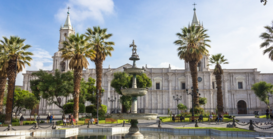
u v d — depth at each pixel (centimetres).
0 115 3603
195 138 1830
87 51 3734
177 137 1909
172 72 6575
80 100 4653
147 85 4875
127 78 4759
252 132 1908
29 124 3641
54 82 4325
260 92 5575
